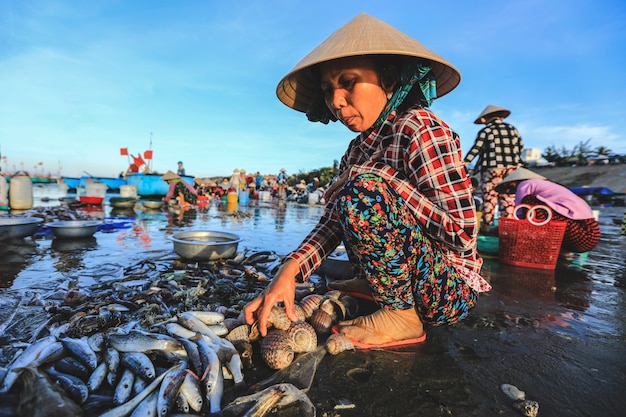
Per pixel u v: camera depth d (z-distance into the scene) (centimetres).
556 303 261
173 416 119
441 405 133
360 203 142
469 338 193
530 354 176
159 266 337
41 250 401
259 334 174
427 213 150
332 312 208
